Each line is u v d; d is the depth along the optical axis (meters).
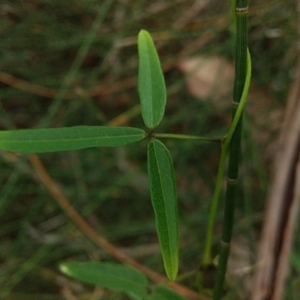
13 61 0.72
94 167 0.71
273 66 0.69
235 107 0.41
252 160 0.66
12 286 0.65
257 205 0.68
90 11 0.70
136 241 0.69
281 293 0.54
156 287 0.48
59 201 0.64
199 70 0.71
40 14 0.70
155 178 0.39
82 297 0.66
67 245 0.68
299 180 0.54
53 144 0.39
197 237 0.66
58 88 0.72
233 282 0.63
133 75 0.73
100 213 0.72
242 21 0.39
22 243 0.68
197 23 0.69
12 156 0.67
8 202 0.68
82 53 0.66
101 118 0.70
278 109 0.69
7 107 0.75
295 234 0.60
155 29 0.69
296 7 0.65
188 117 0.70
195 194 0.70
